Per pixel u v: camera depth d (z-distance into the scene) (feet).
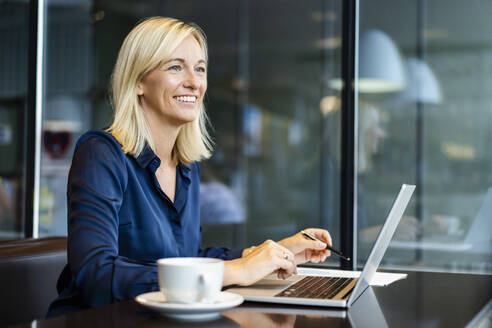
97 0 21.01
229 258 4.06
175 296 2.29
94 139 3.48
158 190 3.66
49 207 10.35
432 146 12.14
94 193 3.20
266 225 28.12
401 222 8.25
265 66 27.86
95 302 2.78
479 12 10.19
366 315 2.56
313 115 27.50
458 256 8.07
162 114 3.78
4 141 8.09
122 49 3.83
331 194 27.27
